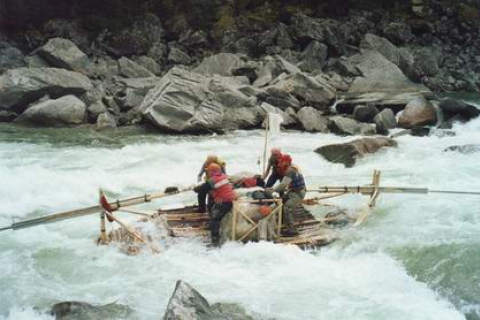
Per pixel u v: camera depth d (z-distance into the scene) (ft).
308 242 26.45
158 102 56.80
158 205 33.53
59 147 48.96
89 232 28.99
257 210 26.32
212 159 28.30
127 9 91.91
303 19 90.89
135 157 45.62
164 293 21.84
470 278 23.21
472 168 40.55
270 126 30.78
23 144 49.78
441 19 103.96
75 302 20.35
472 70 95.30
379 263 24.48
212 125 56.80
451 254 25.25
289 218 27.30
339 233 27.84
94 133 56.03
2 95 59.21
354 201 33.50
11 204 33.24
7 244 27.17
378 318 19.85
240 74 77.30
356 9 104.47
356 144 44.11
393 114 59.31
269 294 21.58
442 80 88.28
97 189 36.63
